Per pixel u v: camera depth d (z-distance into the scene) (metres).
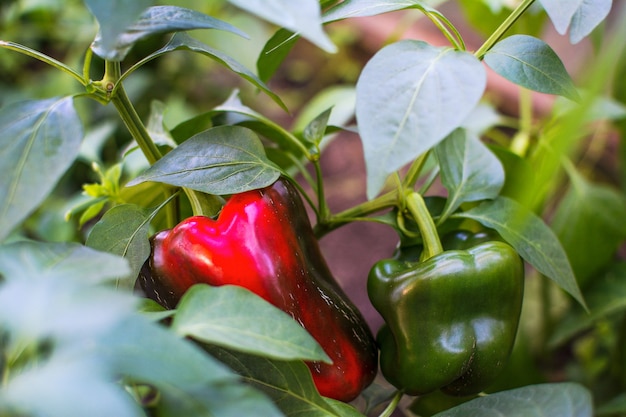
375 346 0.48
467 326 0.45
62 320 0.29
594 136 0.87
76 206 0.54
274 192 0.44
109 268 0.33
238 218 0.43
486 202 0.49
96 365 0.29
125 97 0.42
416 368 0.45
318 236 0.52
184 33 0.43
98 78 0.84
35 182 0.35
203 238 0.43
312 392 0.38
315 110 0.72
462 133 0.51
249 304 0.35
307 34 0.32
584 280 0.67
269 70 0.50
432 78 0.37
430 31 1.11
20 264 0.32
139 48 0.86
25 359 0.33
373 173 0.34
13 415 0.29
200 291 0.35
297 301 0.44
